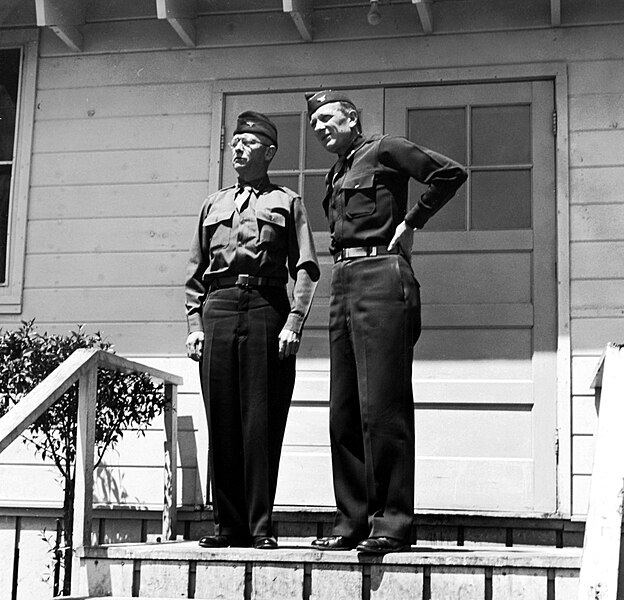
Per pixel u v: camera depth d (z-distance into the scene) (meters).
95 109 5.62
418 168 3.72
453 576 3.53
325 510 4.89
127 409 4.84
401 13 5.40
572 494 4.89
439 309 5.13
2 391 4.70
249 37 5.53
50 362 4.70
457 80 5.30
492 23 5.32
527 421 5.01
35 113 5.67
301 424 5.18
